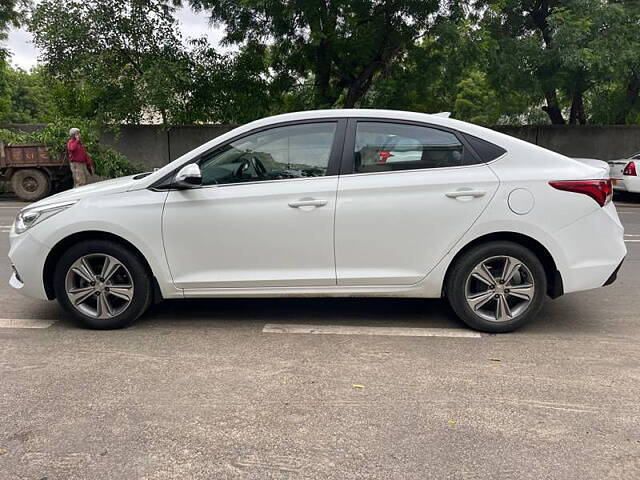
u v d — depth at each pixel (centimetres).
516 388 329
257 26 1528
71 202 419
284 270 416
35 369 357
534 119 2258
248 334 421
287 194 407
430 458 260
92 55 1534
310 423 291
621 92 1764
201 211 410
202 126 1769
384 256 411
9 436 279
